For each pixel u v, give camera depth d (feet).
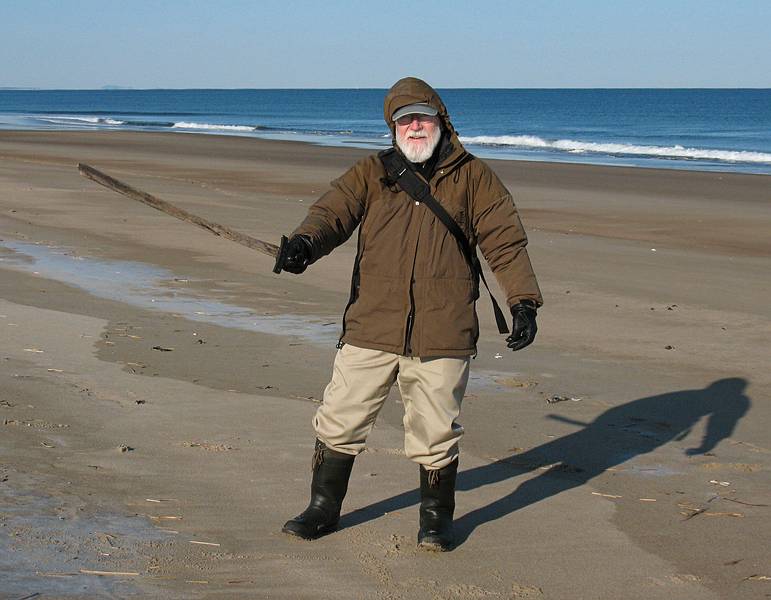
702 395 23.31
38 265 38.58
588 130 237.45
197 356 25.29
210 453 17.67
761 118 311.27
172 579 12.59
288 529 14.08
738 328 30.78
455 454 14.02
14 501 14.93
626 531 14.92
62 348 25.44
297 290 35.17
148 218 52.90
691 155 140.87
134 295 33.50
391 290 13.51
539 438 19.66
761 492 16.89
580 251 46.65
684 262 44.14
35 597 11.85
